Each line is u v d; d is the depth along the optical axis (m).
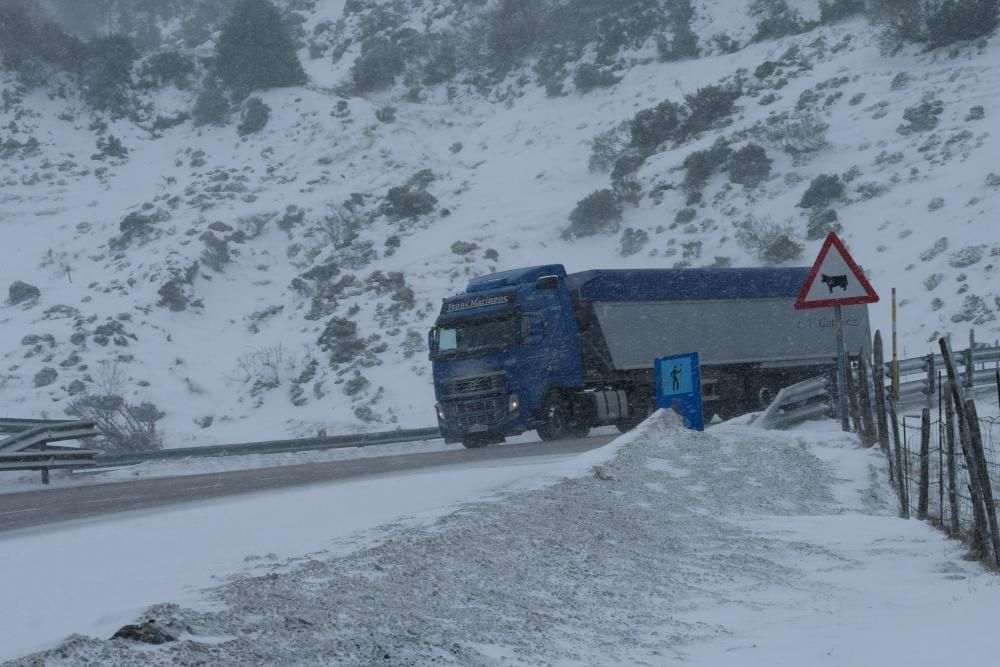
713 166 75.81
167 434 53.19
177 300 69.50
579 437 28.11
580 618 6.59
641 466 14.26
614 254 71.19
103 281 73.62
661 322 29.88
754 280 32.53
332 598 6.02
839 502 13.75
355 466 21.53
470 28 132.75
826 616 7.10
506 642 5.73
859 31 94.56
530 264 72.19
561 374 27.20
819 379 22.70
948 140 66.69
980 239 55.50
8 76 113.69
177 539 10.76
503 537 8.64
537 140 99.00
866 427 17.69
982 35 80.94
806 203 66.81
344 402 56.28
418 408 55.06
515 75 119.44
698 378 18.66
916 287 54.25
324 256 75.94
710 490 13.30
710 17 113.50
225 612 5.34
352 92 119.50
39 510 15.52
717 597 7.86
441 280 69.38
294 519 11.79
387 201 84.94
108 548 10.42
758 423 22.17
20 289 71.88
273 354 61.81
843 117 76.69
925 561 9.33
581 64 108.69
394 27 139.12
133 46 125.19
